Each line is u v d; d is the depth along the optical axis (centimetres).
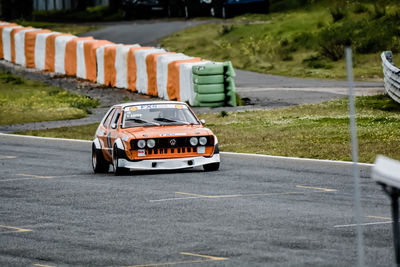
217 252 2472
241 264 2288
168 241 2681
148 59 10856
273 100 9700
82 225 3061
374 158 5119
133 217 3216
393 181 1116
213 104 9406
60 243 2706
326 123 7225
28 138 7550
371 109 8038
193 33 18038
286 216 3136
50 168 5328
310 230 2811
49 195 3991
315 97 9719
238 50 15925
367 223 2912
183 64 9688
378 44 14300
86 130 7988
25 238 2819
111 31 19200
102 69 12544
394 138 5947
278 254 2411
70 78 13600
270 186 4094
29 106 10356
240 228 2892
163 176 4638
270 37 16250
